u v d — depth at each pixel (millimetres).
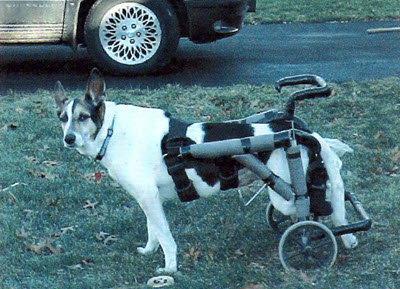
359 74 6344
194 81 6258
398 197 4469
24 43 6418
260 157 3818
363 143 5125
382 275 3816
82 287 3842
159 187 3879
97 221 4387
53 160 5039
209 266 3945
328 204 3830
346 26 8820
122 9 6344
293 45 7711
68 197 4617
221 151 3717
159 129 3812
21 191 4660
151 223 3861
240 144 3711
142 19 6375
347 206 4414
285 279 3785
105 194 4645
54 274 3963
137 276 3910
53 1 6344
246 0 6551
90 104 3723
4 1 6305
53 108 5723
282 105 5648
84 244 4191
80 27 6535
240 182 3881
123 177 3809
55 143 5211
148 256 4051
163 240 3871
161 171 3818
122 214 4449
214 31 6457
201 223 4332
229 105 5676
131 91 5934
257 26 8984
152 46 6426
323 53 7254
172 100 5773
